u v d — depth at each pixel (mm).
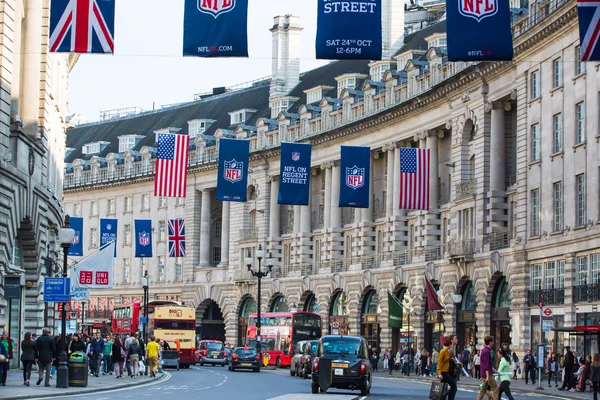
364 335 100938
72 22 38406
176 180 71500
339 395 44594
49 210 66312
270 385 55656
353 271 101562
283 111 118062
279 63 125188
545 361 67688
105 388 46750
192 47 38000
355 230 102938
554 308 67562
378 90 101688
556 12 67062
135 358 61656
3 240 50469
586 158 64375
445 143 90938
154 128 149250
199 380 61562
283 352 93062
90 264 61312
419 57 98938
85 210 152500
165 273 138250
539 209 71250
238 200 65875
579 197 65688
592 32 35844
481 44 37688
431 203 90250
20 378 52125
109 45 38594
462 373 75188
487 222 79375
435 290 87812
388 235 96938
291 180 64875
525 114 73625
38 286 60469
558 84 69062
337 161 107250
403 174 70750
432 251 88750
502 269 75562
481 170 80312
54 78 69125
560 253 67125
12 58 51594
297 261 113438
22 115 58719
